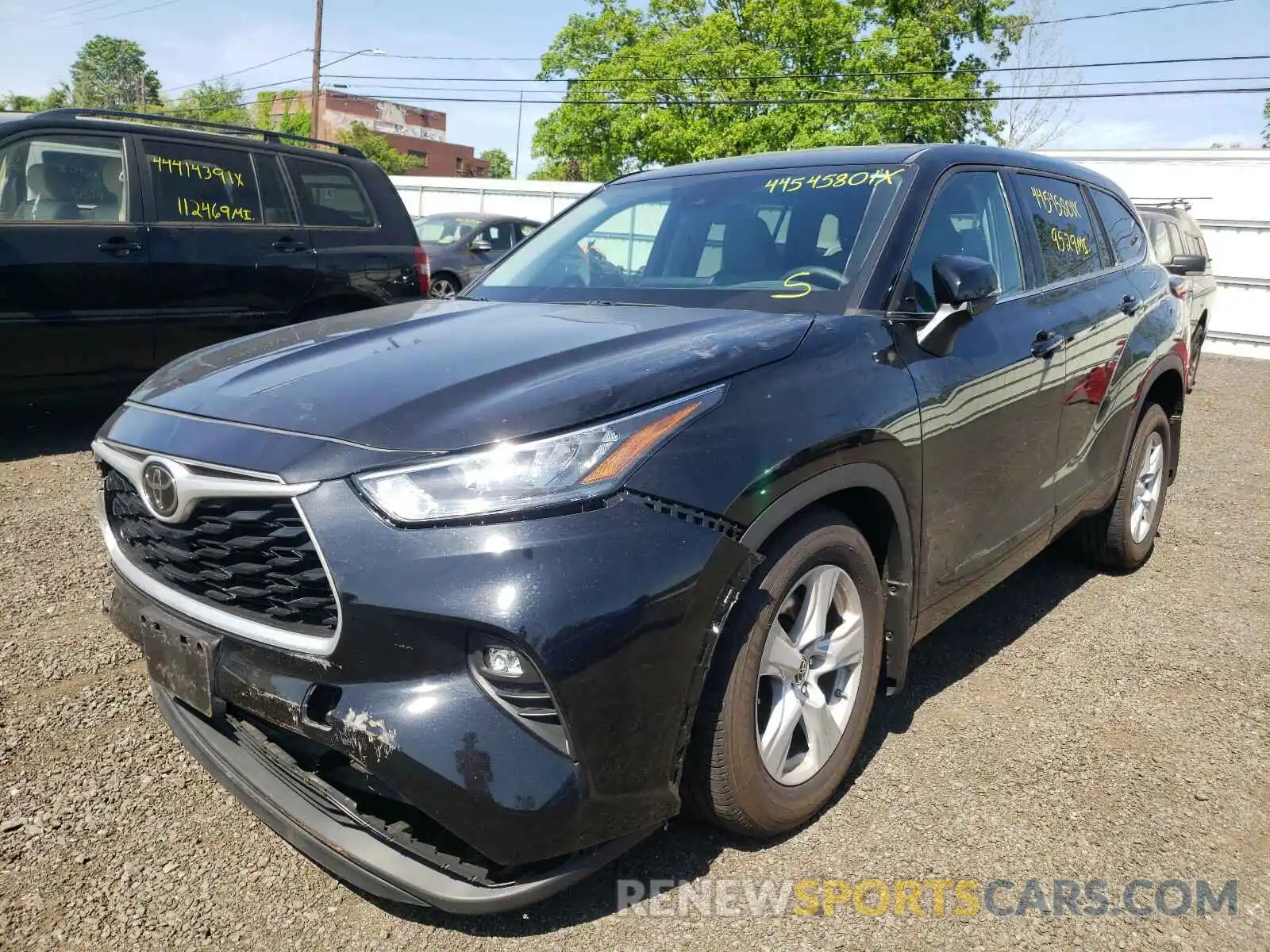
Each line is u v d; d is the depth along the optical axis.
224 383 2.49
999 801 2.77
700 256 3.28
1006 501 3.32
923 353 2.84
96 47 85.44
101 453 2.50
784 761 2.47
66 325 6.03
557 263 3.60
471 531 1.94
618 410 2.11
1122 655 3.79
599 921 2.27
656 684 2.02
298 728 2.03
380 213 7.77
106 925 2.23
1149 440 4.61
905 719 3.24
